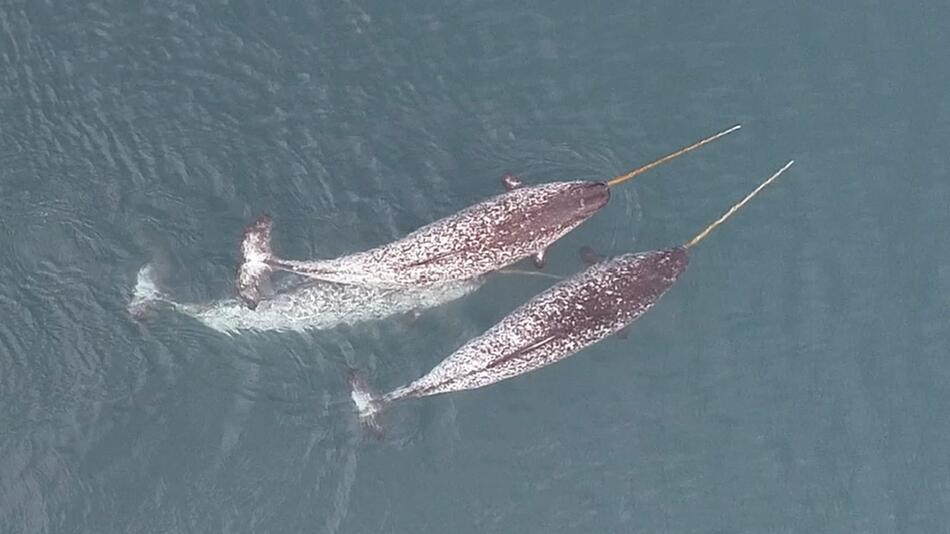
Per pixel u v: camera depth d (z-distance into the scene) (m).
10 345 22.36
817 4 26.75
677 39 26.16
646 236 24.50
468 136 24.89
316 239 23.73
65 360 22.36
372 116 24.78
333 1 25.61
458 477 22.53
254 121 24.41
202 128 24.20
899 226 24.92
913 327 24.17
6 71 24.22
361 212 24.02
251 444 22.25
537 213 22.53
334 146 24.41
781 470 23.12
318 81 24.92
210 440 22.20
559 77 25.59
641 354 23.69
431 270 22.30
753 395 23.59
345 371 22.73
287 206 23.86
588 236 24.36
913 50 26.44
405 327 23.09
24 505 21.61
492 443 22.77
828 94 25.91
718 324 24.02
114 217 23.33
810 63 26.16
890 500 22.97
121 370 22.39
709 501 22.88
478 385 22.39
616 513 22.66
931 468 23.19
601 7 26.30
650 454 23.06
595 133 25.17
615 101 25.48
